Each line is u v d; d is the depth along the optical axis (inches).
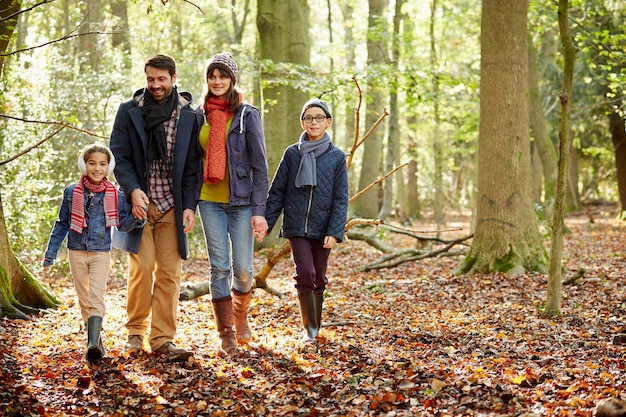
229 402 165.0
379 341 236.7
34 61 465.4
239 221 215.0
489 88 414.9
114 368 188.4
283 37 589.3
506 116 412.2
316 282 239.6
